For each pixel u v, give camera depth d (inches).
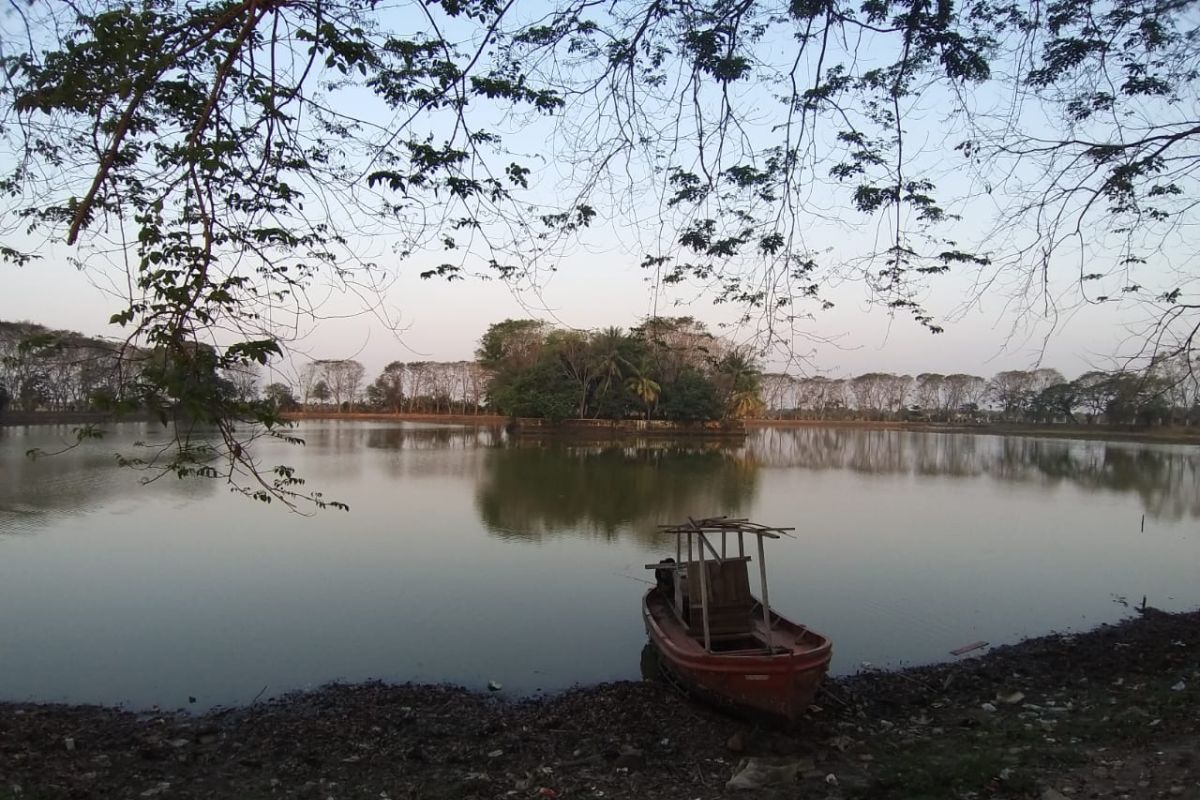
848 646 498.6
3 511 940.6
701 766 318.7
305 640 492.4
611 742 343.0
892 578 683.4
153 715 372.2
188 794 281.4
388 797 283.3
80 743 325.7
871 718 376.5
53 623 517.0
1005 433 3681.1
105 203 213.6
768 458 2174.0
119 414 180.5
